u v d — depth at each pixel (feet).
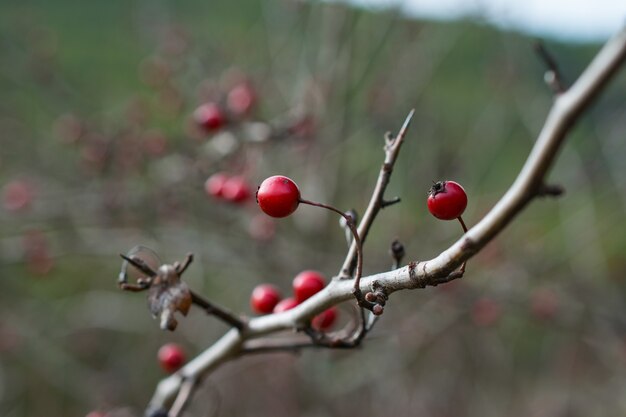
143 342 3.37
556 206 3.27
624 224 3.57
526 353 3.57
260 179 2.73
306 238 2.66
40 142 3.25
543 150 1.10
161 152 2.54
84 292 3.52
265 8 3.20
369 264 2.55
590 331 2.71
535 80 3.24
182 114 3.09
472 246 1.07
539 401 3.26
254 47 3.30
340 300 1.14
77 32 4.20
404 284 1.08
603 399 3.11
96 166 2.65
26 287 3.53
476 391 3.20
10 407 3.27
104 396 2.88
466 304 2.58
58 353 3.11
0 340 3.05
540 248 3.01
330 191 2.86
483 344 3.24
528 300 2.66
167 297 1.18
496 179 3.70
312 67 3.08
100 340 3.45
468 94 3.66
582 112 1.09
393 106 3.06
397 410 2.97
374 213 1.15
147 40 3.47
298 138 2.27
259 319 1.25
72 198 2.72
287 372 3.07
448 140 3.27
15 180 3.08
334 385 2.92
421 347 3.00
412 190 3.16
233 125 1.96
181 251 2.73
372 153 3.21
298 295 1.25
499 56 3.26
